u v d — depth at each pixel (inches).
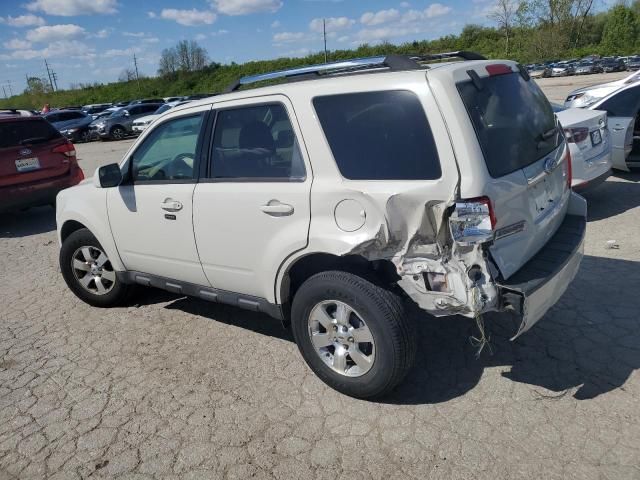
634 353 136.7
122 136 1072.2
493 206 106.8
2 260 273.0
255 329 168.6
